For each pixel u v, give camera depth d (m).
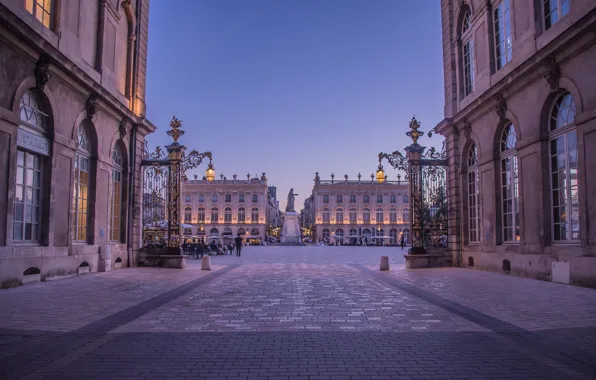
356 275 17.22
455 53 22.11
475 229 20.36
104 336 7.07
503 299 10.78
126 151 20.78
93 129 17.72
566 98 14.12
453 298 10.99
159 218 22.73
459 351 6.23
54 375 5.17
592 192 12.45
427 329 7.57
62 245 15.41
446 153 22.50
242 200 105.56
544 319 8.37
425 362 5.70
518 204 16.50
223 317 8.56
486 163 18.81
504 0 17.81
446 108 22.80
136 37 21.91
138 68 21.89
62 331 7.34
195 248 32.19
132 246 21.06
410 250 21.38
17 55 12.77
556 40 13.31
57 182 15.06
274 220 147.62
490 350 6.28
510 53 17.31
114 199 20.08
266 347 6.39
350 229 105.94
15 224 13.29
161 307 9.69
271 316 8.65
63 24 15.41
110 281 14.73
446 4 22.94
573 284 13.23
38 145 14.14
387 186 106.38
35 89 13.76
